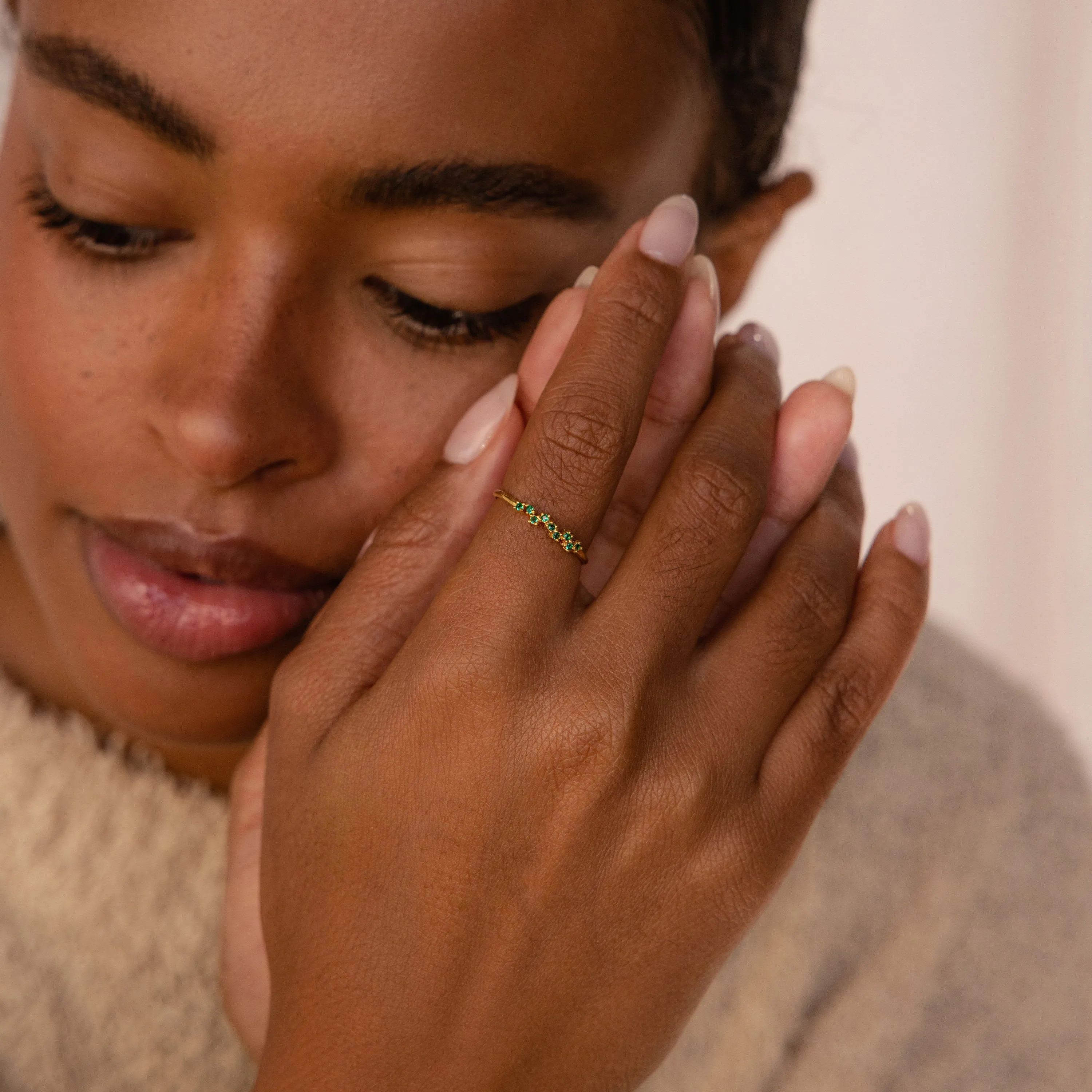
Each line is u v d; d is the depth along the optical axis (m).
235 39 0.39
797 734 0.42
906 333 0.85
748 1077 0.52
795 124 0.54
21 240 0.42
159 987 0.48
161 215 0.41
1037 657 0.88
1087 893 0.53
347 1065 0.40
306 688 0.41
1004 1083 0.52
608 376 0.40
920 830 0.52
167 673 0.44
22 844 0.48
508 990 0.40
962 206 0.83
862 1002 0.52
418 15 0.39
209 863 0.49
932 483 0.88
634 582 0.41
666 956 0.41
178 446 0.41
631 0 0.41
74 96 0.40
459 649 0.40
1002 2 0.80
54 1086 0.48
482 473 0.42
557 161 0.41
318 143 0.39
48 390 0.42
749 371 0.43
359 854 0.40
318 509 0.43
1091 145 0.82
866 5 0.80
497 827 0.40
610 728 0.40
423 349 0.42
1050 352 0.85
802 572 0.42
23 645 0.49
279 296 0.41
